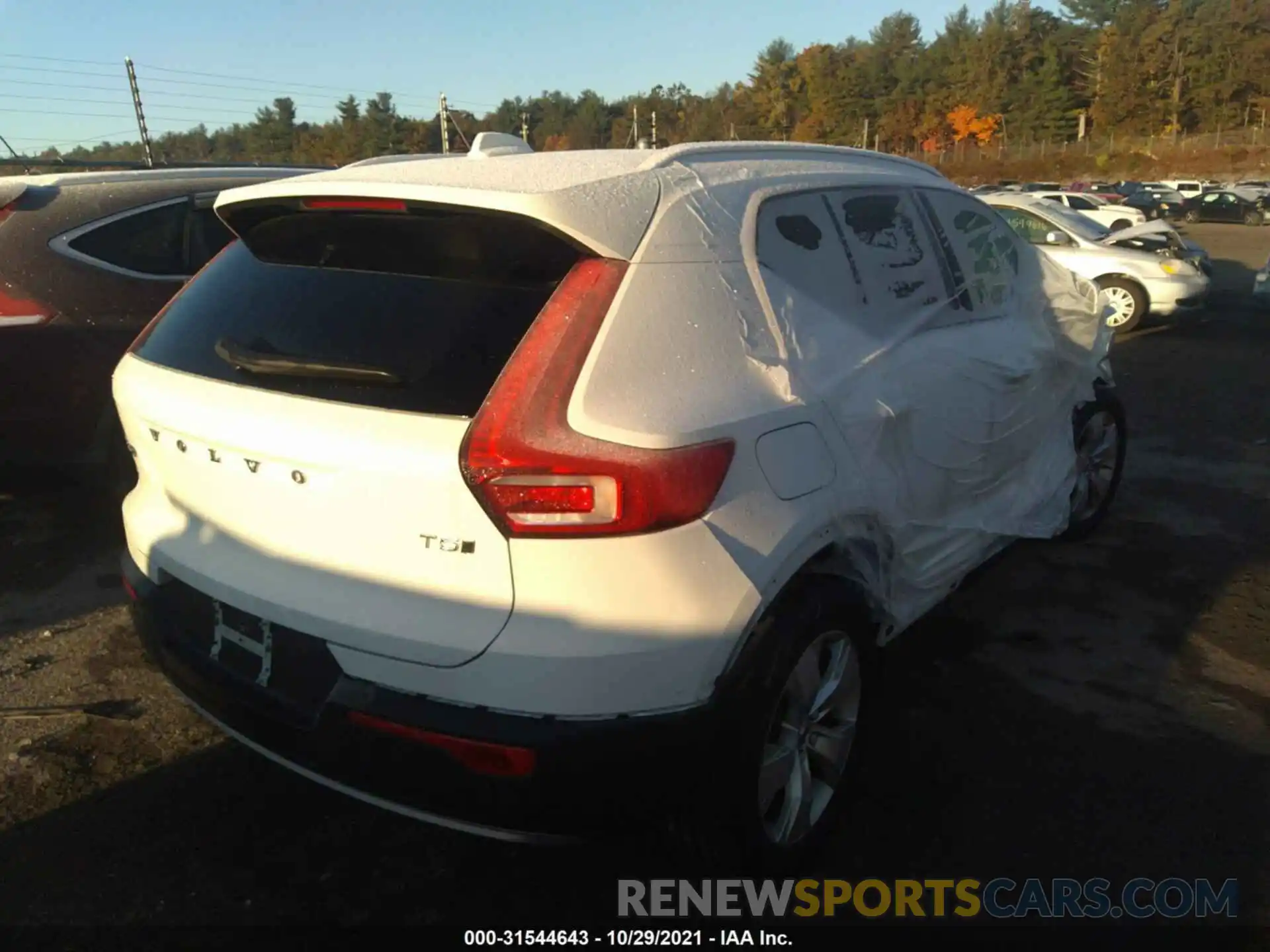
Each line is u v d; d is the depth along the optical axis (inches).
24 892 103.0
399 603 86.5
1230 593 177.2
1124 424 204.8
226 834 112.7
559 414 83.1
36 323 173.9
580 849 111.4
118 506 189.8
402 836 113.2
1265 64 3043.8
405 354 89.9
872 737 128.8
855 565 109.7
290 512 91.7
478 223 92.6
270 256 109.9
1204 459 259.0
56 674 145.3
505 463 81.3
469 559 83.7
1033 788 122.6
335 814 116.5
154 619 106.9
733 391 93.2
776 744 101.1
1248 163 2539.4
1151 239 480.4
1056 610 170.1
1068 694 144.1
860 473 106.0
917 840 113.3
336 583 89.6
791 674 96.3
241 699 96.0
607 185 97.5
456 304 92.4
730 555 87.9
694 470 85.5
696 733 87.6
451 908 102.9
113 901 102.3
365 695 87.4
